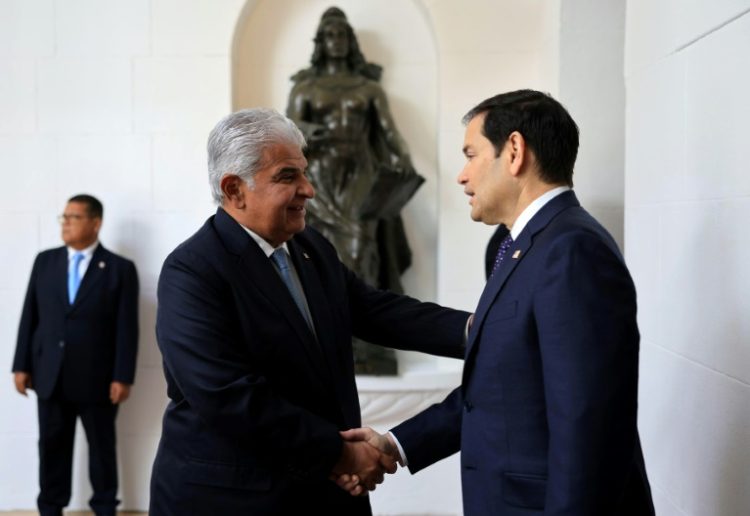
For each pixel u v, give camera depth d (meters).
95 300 3.50
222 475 1.62
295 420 1.56
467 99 3.73
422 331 1.95
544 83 3.60
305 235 1.92
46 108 3.73
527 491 1.39
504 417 1.43
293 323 1.67
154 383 3.76
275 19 3.90
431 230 3.92
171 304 1.62
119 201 3.75
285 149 1.64
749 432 1.68
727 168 1.79
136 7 3.71
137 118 3.74
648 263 2.33
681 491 2.08
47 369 3.46
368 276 3.59
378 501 3.78
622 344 1.28
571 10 3.35
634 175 2.46
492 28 3.71
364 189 3.64
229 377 1.55
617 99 3.36
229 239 1.68
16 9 3.71
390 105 3.90
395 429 1.77
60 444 3.50
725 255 1.80
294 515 1.64
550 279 1.33
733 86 1.75
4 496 3.79
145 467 3.77
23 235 3.77
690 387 2.01
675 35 2.10
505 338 1.42
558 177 1.47
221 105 3.73
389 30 3.89
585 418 1.25
